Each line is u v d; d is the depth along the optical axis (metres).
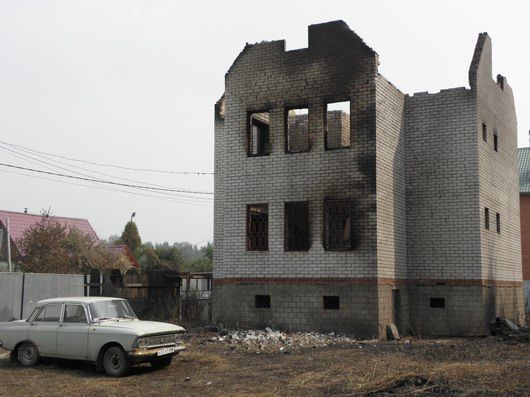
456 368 12.33
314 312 19.50
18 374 12.65
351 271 19.14
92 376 12.48
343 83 19.86
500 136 24.67
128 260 44.47
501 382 10.87
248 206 20.97
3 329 13.88
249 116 21.30
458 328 20.62
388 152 20.39
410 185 21.83
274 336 18.17
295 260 19.97
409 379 10.93
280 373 12.59
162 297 24.67
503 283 23.58
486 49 23.02
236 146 21.31
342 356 14.89
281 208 20.38
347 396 10.13
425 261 21.34
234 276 20.86
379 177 19.45
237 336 18.25
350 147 19.56
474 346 16.22
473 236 20.75
